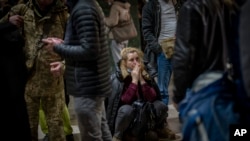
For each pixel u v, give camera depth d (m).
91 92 3.81
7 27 3.16
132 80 5.01
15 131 3.17
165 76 5.68
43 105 4.52
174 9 5.62
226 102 2.67
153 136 4.99
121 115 4.86
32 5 4.27
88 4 3.68
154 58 5.72
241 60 2.50
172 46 5.50
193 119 2.66
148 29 5.64
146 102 4.99
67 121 5.05
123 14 6.04
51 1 4.20
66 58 3.81
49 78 4.38
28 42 4.29
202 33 2.83
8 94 3.13
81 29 3.66
